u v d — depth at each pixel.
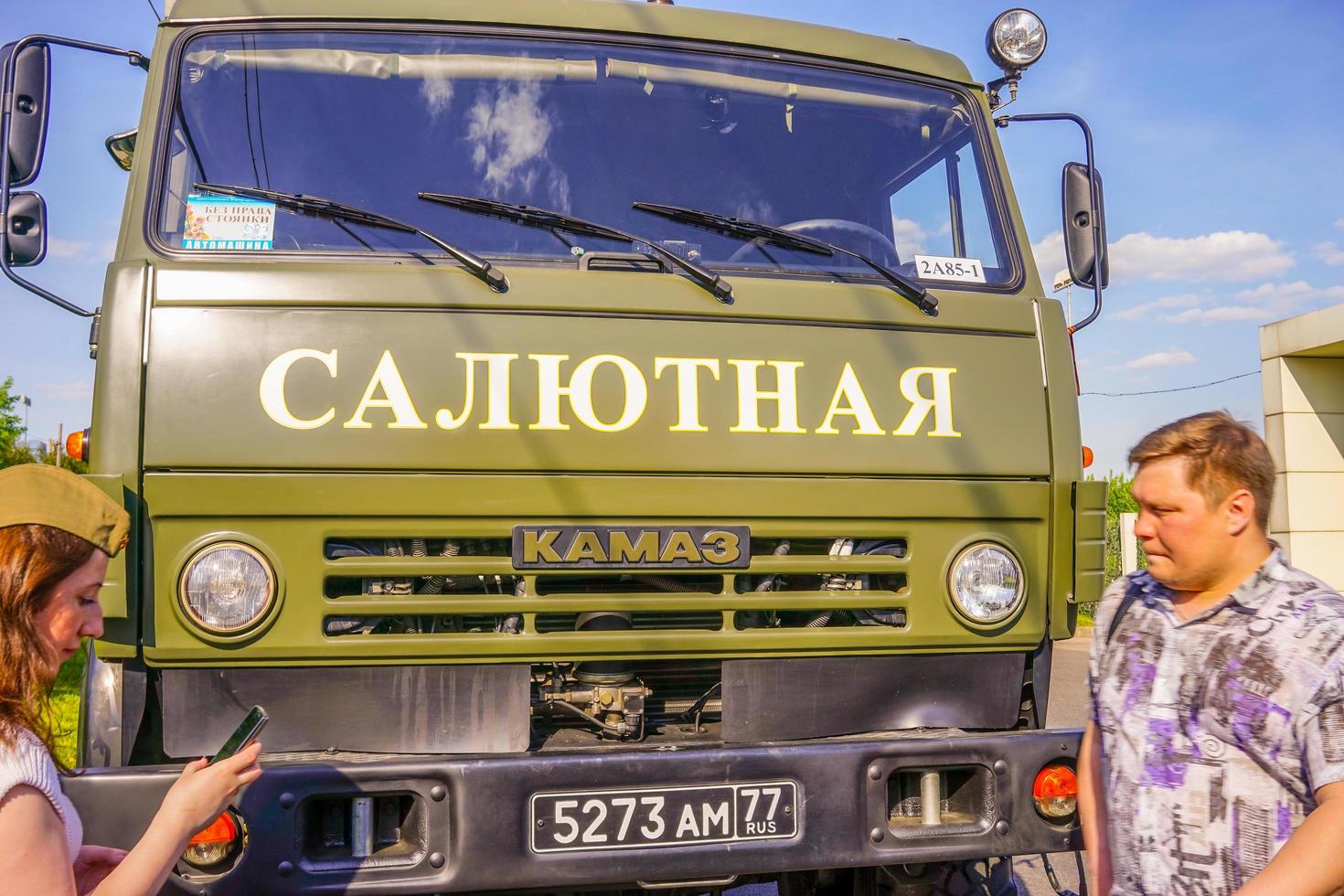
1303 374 15.98
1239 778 2.10
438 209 3.57
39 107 3.50
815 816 3.16
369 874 2.95
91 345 3.73
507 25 3.83
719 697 3.67
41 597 1.98
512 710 3.29
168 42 3.63
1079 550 3.67
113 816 2.83
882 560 3.50
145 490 3.13
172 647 3.11
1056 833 3.33
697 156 3.89
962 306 3.68
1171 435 2.22
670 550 3.33
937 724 3.59
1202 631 2.19
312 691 3.23
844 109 4.12
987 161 4.23
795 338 3.52
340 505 3.20
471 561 3.25
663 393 3.39
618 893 3.62
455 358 3.30
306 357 3.24
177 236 3.41
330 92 3.67
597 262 3.50
